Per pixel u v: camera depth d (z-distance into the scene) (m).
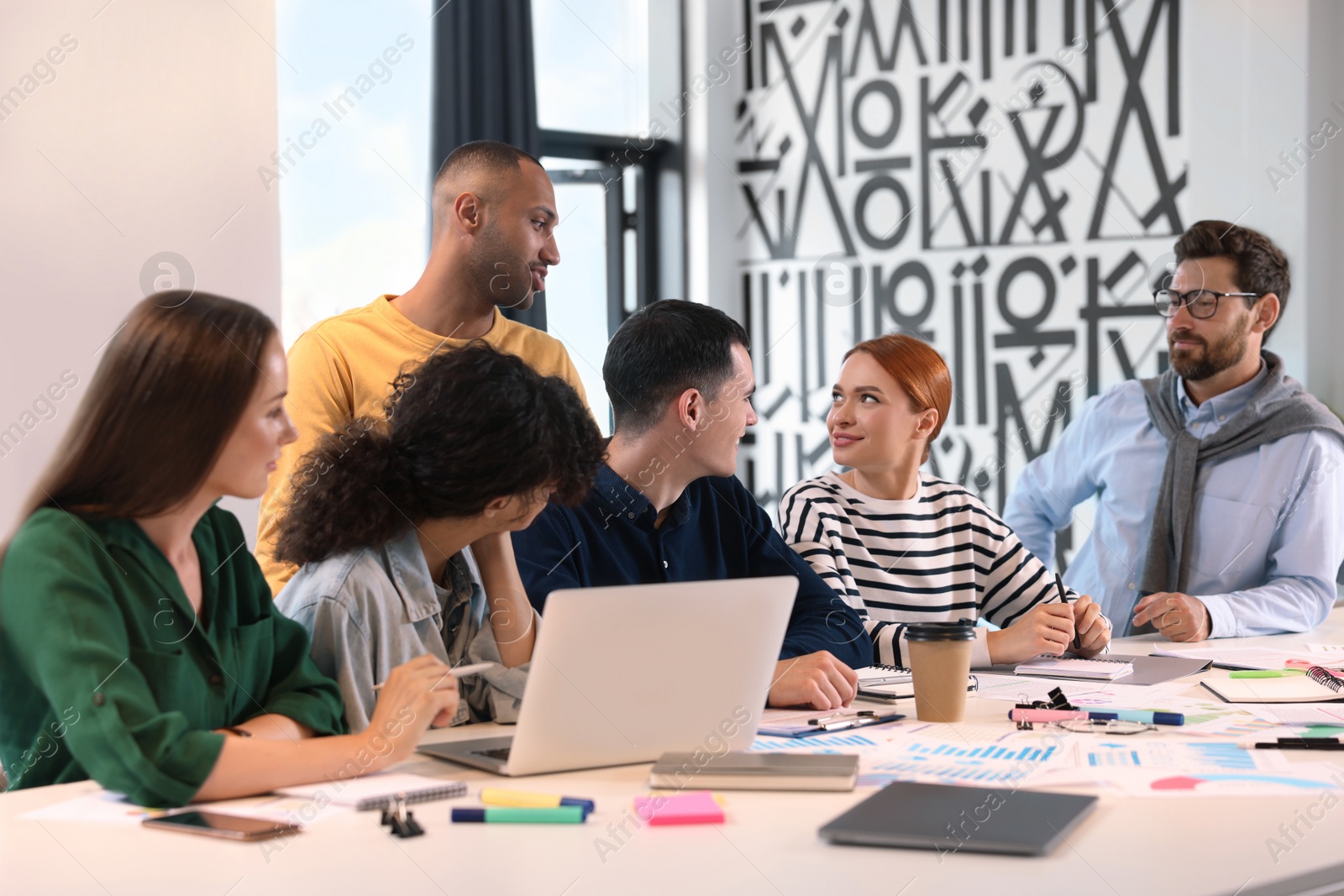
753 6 4.10
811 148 4.00
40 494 1.17
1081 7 3.47
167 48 2.59
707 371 1.75
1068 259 3.53
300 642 1.31
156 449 1.15
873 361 2.06
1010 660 1.79
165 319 1.17
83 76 2.49
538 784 1.12
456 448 1.31
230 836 0.95
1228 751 1.20
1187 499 2.58
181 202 2.61
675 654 1.17
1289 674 1.62
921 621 2.08
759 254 4.14
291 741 1.12
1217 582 2.54
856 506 2.12
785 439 4.11
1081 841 0.91
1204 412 2.62
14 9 2.41
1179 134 3.32
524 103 3.60
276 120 2.75
